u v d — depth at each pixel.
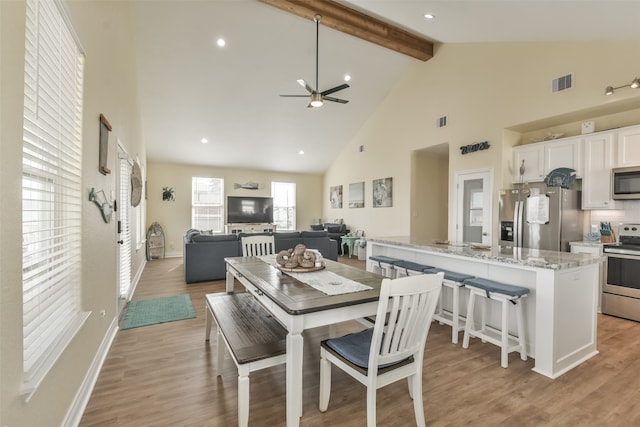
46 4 1.40
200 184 8.97
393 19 4.50
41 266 1.45
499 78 4.83
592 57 3.80
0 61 1.01
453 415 1.81
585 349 2.51
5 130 1.04
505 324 2.38
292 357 1.62
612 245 3.56
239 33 5.04
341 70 6.16
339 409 1.87
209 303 2.55
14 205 1.10
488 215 4.96
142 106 6.31
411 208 6.66
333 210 9.62
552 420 1.78
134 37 4.73
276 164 9.41
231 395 2.02
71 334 1.60
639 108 3.76
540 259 2.41
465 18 3.83
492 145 4.91
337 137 8.38
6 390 1.03
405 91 6.68
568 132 4.44
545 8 3.06
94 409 1.86
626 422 1.76
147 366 2.38
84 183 1.95
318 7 4.66
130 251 4.32
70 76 1.77
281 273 2.35
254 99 6.50
